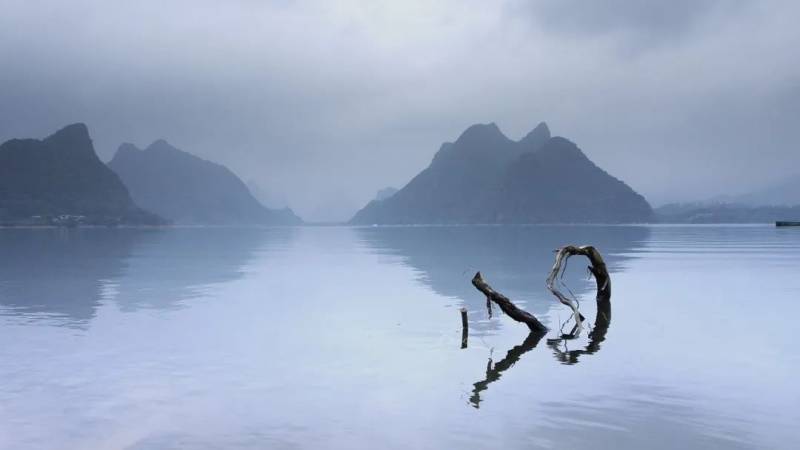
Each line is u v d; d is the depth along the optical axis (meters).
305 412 11.73
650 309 25.95
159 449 9.82
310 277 43.25
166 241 132.00
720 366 15.41
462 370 15.16
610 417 11.30
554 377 14.35
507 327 21.81
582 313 25.09
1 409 11.98
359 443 10.02
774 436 10.31
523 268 50.00
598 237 148.38
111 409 11.98
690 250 77.94
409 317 24.33
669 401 12.33
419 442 10.04
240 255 74.31
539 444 9.92
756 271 45.19
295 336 20.05
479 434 10.41
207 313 25.36
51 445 10.04
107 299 30.05
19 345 18.42
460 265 54.91
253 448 9.84
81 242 123.19
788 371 14.84
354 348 18.02
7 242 122.69
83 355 17.03
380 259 66.00
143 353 17.28
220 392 13.20
